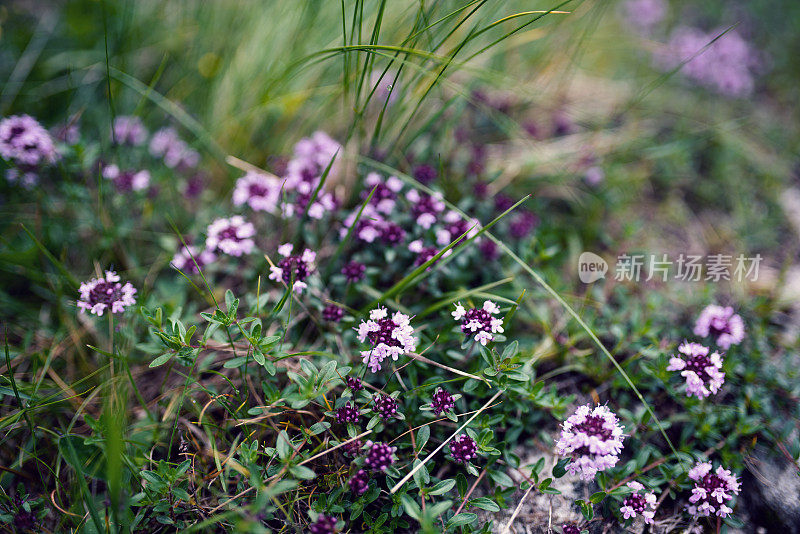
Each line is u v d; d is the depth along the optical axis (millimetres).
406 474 326
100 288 334
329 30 418
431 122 378
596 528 330
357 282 358
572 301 376
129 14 431
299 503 325
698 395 332
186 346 325
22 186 380
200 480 327
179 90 430
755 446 343
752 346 365
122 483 320
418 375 349
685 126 456
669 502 336
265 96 390
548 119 441
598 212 413
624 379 352
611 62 507
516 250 384
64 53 438
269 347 326
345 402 325
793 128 464
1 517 317
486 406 328
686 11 560
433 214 369
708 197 433
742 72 463
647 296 383
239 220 358
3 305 363
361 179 385
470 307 343
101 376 346
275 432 338
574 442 313
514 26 421
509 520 329
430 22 385
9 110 415
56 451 336
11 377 337
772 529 332
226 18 436
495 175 399
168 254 383
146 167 407
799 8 551
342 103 412
